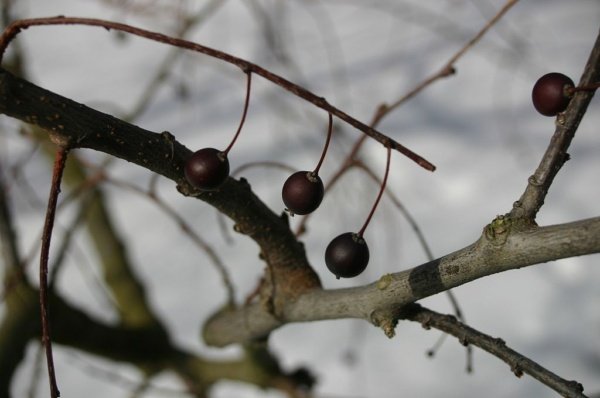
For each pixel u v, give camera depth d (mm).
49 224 276
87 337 525
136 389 557
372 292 310
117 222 747
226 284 411
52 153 651
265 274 357
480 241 285
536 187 279
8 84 266
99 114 280
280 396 652
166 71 635
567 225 271
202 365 602
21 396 618
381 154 782
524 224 279
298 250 343
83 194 503
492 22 365
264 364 583
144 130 288
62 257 463
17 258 471
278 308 352
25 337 464
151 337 584
